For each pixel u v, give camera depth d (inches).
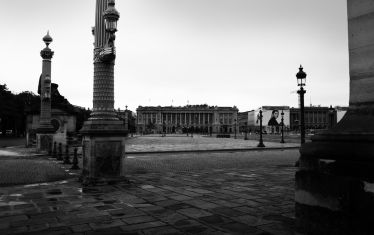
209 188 417.7
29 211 294.7
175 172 593.6
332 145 161.2
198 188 417.4
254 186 433.4
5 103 3043.8
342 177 152.2
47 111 1125.7
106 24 449.4
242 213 288.7
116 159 458.6
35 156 932.0
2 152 1069.1
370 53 163.0
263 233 231.9
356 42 169.6
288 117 5999.0
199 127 7701.8
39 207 309.9
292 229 241.1
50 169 616.4
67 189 408.2
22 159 836.6
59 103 1416.1
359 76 167.8
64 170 604.1
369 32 163.5
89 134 448.8
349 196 148.9
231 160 850.8
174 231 236.8
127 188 416.5
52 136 1119.6
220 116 7706.7
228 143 2021.4
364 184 143.4
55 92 1417.3
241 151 1236.5
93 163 446.6
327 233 158.2
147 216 278.1
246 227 246.4
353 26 171.3
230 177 522.9
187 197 359.3
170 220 265.6
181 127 7544.3
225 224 254.7
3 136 3415.4
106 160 452.8
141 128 7672.2
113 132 453.7
